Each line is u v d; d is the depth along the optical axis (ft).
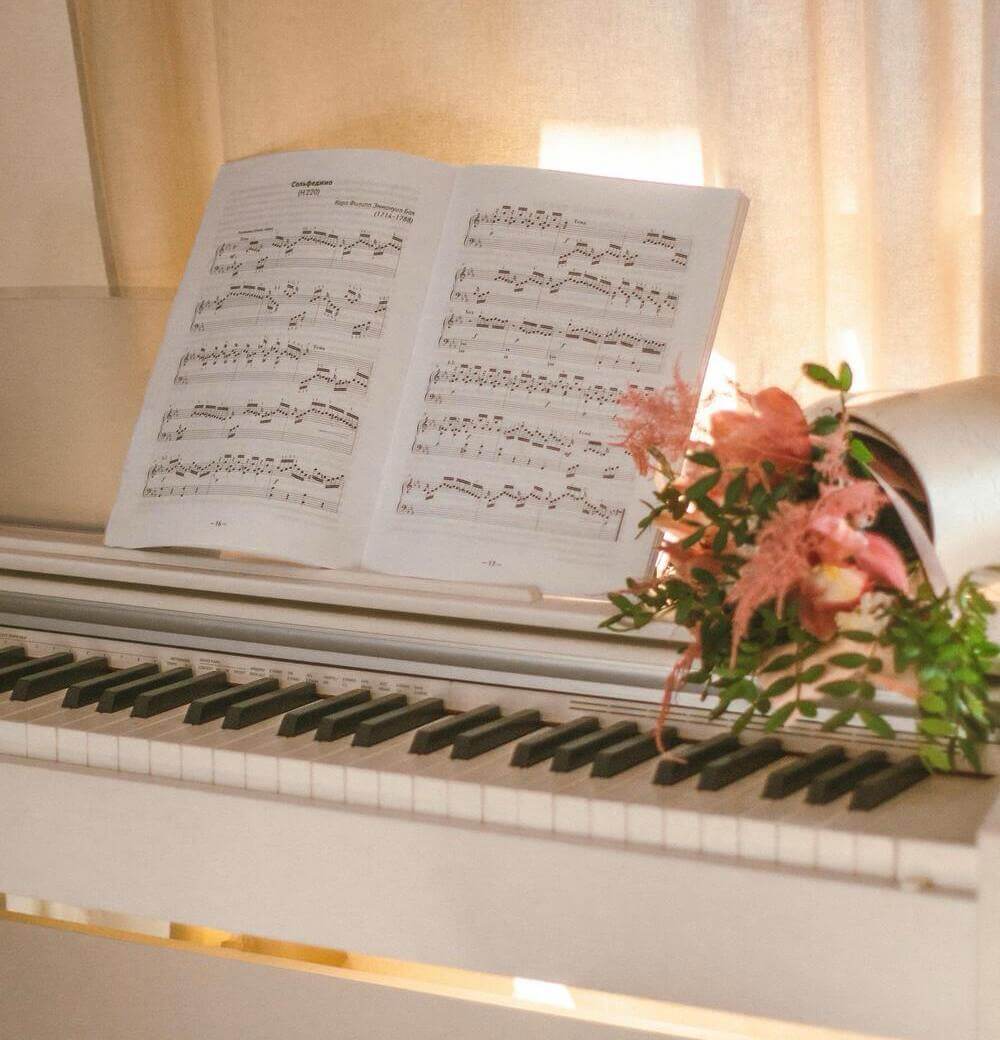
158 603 6.82
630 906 5.91
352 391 6.84
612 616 6.35
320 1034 6.68
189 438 6.92
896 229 7.21
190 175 8.15
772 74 7.25
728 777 6.06
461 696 6.57
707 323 6.66
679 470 6.39
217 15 7.92
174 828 6.30
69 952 7.02
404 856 6.09
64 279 8.30
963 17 7.20
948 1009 5.68
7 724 6.50
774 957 5.81
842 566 5.85
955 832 5.75
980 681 5.95
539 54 7.66
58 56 8.14
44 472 7.34
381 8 7.78
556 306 6.77
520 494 6.64
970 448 6.10
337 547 6.72
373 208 6.99
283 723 6.42
